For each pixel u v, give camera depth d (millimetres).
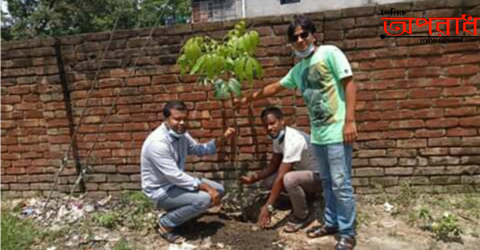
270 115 2969
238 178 3520
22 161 3887
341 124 2529
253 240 2916
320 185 3021
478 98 3135
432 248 2674
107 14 20109
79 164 3812
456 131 3219
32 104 3738
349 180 2637
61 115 3709
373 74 3230
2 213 3551
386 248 2699
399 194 3387
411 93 3213
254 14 12453
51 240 3064
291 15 3229
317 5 11680
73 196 3850
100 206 3648
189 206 2881
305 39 2490
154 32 3453
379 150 3365
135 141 3686
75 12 19391
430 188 3355
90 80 3629
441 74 3145
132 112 3635
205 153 3281
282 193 3410
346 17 3170
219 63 2734
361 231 2936
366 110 3305
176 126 2863
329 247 2787
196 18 13125
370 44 3180
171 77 3512
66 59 3619
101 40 3545
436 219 2984
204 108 3525
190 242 2943
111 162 3775
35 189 3934
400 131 3297
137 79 3561
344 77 2420
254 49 3004
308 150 3010
